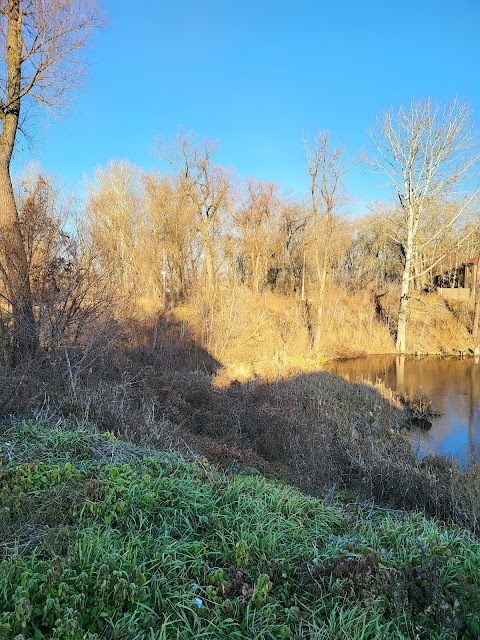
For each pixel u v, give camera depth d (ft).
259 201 111.55
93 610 8.45
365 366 72.59
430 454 30.04
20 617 7.81
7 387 20.92
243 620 9.00
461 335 93.35
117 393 26.86
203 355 56.44
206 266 88.79
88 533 10.93
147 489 13.50
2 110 27.78
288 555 11.45
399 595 9.64
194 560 10.57
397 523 15.03
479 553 11.99
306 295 114.21
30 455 15.85
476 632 9.01
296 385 41.96
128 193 97.81
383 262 143.43
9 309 26.37
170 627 8.58
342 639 8.61
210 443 25.80
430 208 96.58
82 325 28.99
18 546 10.40
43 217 26.91
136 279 62.90
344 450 27.78
